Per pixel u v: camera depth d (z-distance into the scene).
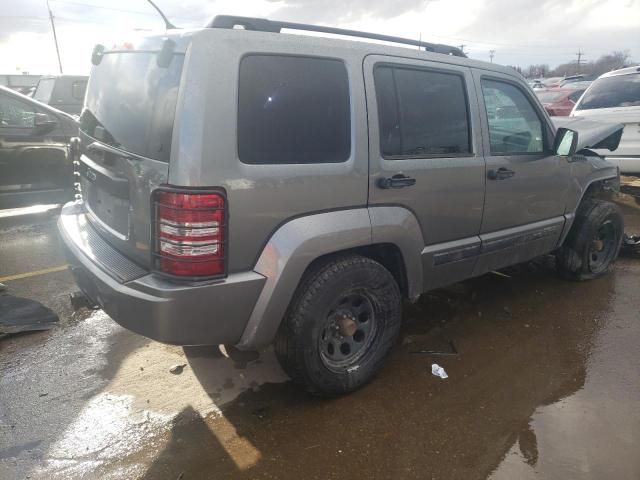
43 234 6.26
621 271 5.30
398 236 3.12
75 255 3.04
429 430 2.85
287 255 2.62
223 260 2.49
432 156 3.29
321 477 2.51
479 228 3.71
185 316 2.45
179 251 2.40
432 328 4.05
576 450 2.69
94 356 3.55
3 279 4.82
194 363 3.50
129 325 2.59
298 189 2.66
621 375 3.39
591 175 4.69
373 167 2.95
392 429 2.85
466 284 4.93
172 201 2.37
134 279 2.56
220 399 3.11
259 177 2.52
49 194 6.54
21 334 3.81
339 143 2.83
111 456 2.62
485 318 4.23
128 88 2.84
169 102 2.45
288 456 2.64
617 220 5.02
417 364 3.53
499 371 3.44
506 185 3.80
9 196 6.23
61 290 4.58
